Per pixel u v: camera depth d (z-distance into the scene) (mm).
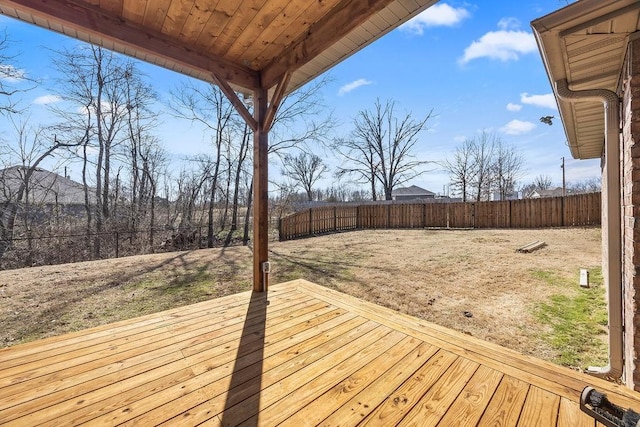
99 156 12148
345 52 2695
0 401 1559
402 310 3977
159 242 11078
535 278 5215
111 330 2426
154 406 1530
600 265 5910
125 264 7016
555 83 2330
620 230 2199
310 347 2141
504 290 4676
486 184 23062
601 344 2959
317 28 2404
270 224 13750
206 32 2539
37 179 11000
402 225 14562
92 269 6453
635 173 1781
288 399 1582
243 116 3213
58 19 2066
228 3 2162
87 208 11633
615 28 1644
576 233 9914
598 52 1910
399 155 22781
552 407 1495
